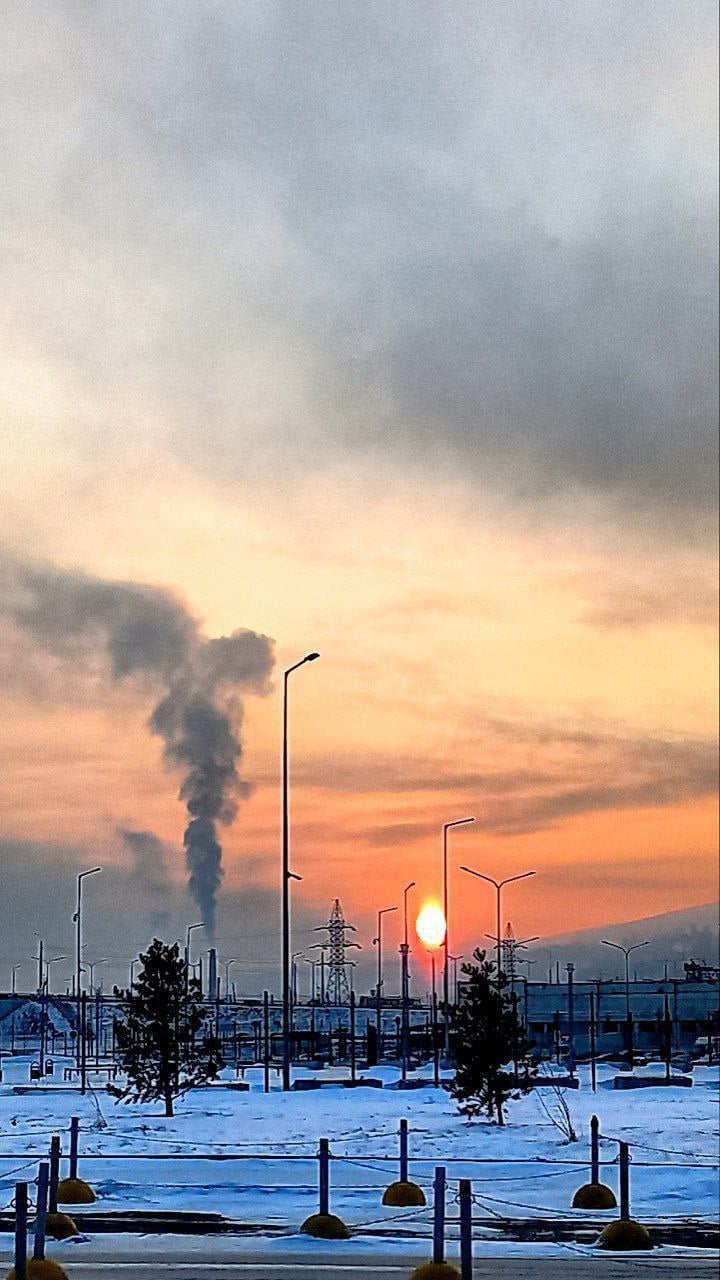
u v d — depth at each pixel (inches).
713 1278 756.6
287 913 2351.1
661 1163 1291.8
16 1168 1201.4
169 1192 1081.4
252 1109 1927.9
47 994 4067.4
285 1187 1117.7
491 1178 1200.8
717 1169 1254.9
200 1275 734.5
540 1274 765.9
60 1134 1507.1
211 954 4574.3
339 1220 900.6
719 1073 3339.1
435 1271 703.1
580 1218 1005.8
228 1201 1039.0
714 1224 984.3
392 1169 1235.9
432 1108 1957.4
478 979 1798.7
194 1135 1537.9
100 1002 4466.0
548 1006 4630.9
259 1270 754.2
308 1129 1615.4
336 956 5364.2
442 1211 713.0
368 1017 4808.1
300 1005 4621.1
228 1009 4478.3
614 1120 1815.9
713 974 4862.2
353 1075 2647.6
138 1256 802.8
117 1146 1400.1
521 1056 1795.0
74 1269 751.7
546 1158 1349.7
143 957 1839.3
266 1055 2396.7
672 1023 4564.5
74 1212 981.2
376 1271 757.3
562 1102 1621.6
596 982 4446.4
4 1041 4645.7
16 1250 653.3
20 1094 2367.1
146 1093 1824.6
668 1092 2449.6
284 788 2377.0
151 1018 1814.7
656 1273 772.0
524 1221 986.1
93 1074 3250.5
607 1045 4598.9
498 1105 1750.7
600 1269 786.8
